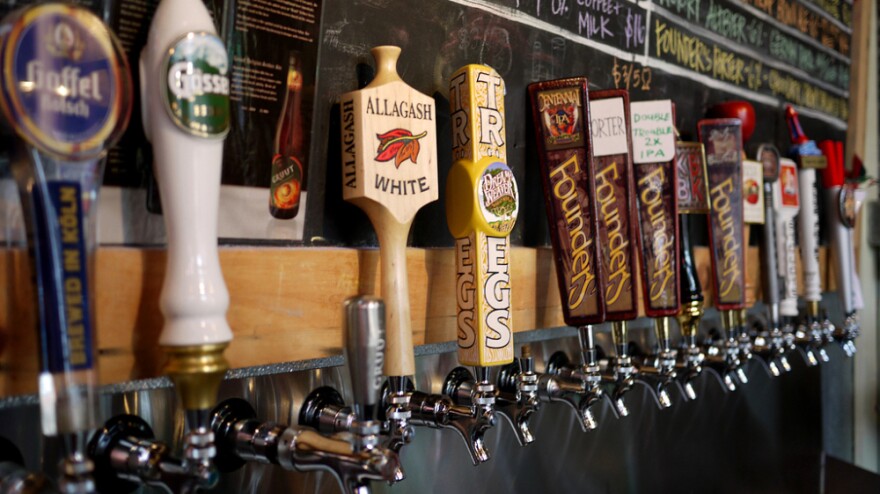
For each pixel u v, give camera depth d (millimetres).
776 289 1560
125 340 656
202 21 649
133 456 670
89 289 575
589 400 1096
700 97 1571
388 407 840
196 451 621
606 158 1128
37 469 660
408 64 974
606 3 1317
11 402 647
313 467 738
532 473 1210
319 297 811
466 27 1056
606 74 1317
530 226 1175
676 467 1548
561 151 1070
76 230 571
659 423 1502
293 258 786
